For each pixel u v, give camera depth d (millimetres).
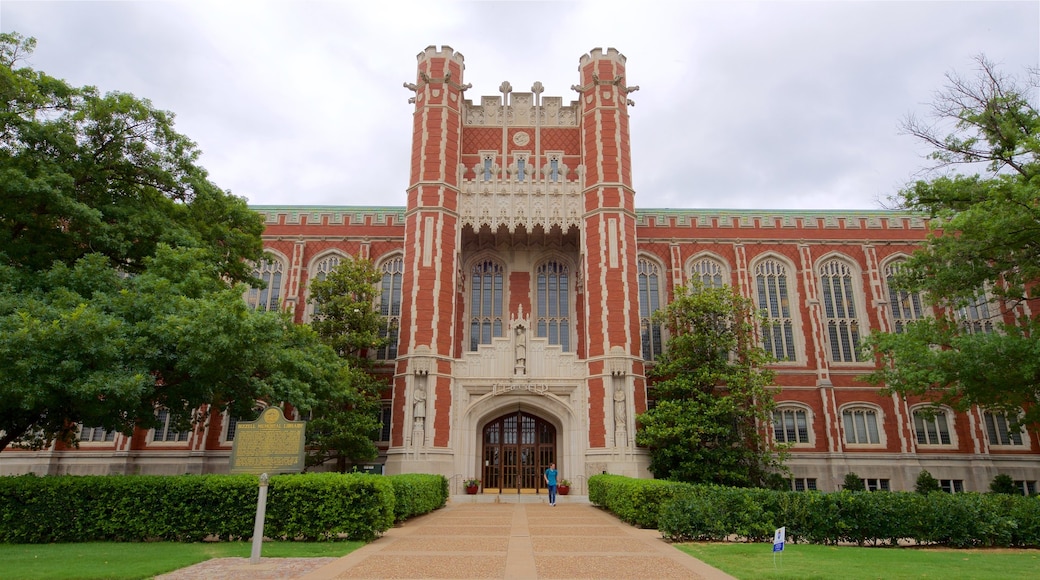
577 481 30125
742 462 29562
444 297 32219
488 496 29000
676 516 15242
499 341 31906
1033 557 13234
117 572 10453
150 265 18906
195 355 16188
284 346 22922
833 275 39219
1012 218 18547
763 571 11016
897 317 38500
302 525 14758
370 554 12883
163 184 21797
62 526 14906
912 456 35156
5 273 16609
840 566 11531
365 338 31594
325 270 38375
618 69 36781
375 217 39219
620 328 31438
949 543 15016
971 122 22766
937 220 24625
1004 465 35406
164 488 15133
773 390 32594
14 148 18172
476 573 10906
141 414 17750
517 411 32125
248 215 24359
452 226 33781
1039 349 18234
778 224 39750
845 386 36781
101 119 19641
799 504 15406
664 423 29188
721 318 32438
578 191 35375
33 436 19078
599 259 32969
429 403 30000
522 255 37656
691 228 39500
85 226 18500
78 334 14578
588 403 31031
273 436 14336
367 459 31188
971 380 20359
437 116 35219
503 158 37625
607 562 12039
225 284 22859
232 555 12672
